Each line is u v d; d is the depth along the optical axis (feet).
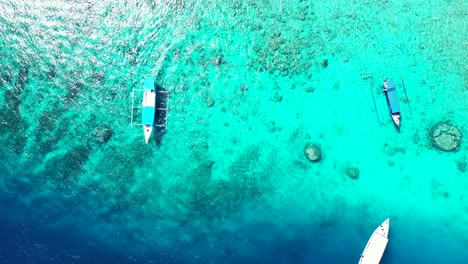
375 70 50.98
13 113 50.88
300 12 51.24
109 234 51.06
